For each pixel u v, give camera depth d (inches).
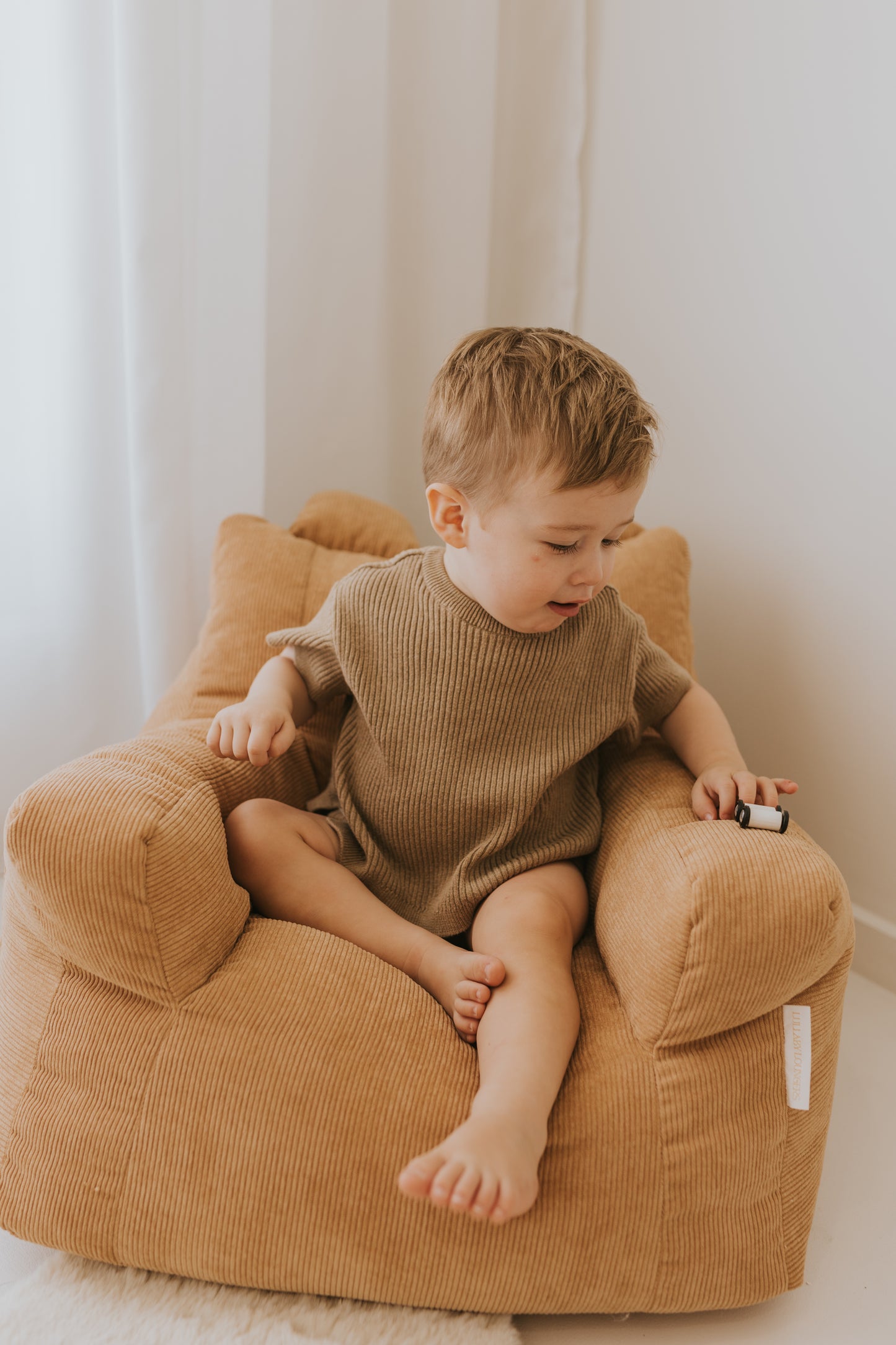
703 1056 34.6
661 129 63.1
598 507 37.8
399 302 72.6
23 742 63.7
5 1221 34.9
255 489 65.0
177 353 59.1
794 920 33.2
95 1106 34.5
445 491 40.6
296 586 55.5
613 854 42.4
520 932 39.0
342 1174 33.1
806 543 57.4
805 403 56.3
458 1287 33.6
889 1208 41.7
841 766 57.4
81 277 59.0
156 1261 34.4
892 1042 52.1
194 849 36.2
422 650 43.2
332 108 65.9
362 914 41.4
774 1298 37.1
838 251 53.3
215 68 57.4
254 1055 34.2
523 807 42.9
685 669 53.4
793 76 54.5
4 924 39.8
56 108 56.7
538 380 38.1
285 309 68.2
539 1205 32.9
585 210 69.9
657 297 65.0
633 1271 33.6
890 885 55.9
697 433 63.5
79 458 61.7
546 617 40.5
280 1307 34.8
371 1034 35.3
